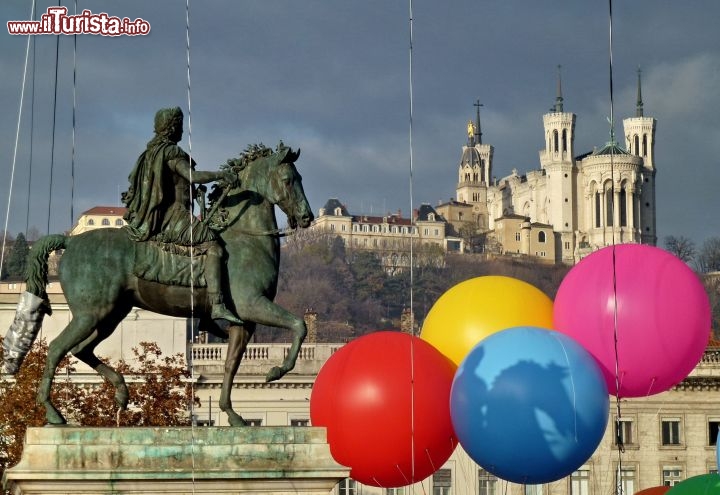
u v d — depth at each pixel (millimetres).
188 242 26641
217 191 27141
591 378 37094
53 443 24734
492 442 36656
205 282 26547
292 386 81875
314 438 25156
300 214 27031
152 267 26625
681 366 39219
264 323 26453
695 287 39281
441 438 38344
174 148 26906
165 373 64312
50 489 24656
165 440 24859
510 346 37312
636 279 38969
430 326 42906
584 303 39281
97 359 27234
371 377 38125
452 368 39531
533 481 37656
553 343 37344
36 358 58219
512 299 42062
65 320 74000
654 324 38438
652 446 86625
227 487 24891
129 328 78125
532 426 36281
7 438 58500
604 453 86000
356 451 38125
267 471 24859
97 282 26625
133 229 26828
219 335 27688
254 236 26906
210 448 24891
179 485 24844
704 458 86812
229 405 26359
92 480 24641
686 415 86938
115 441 24812
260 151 27438
